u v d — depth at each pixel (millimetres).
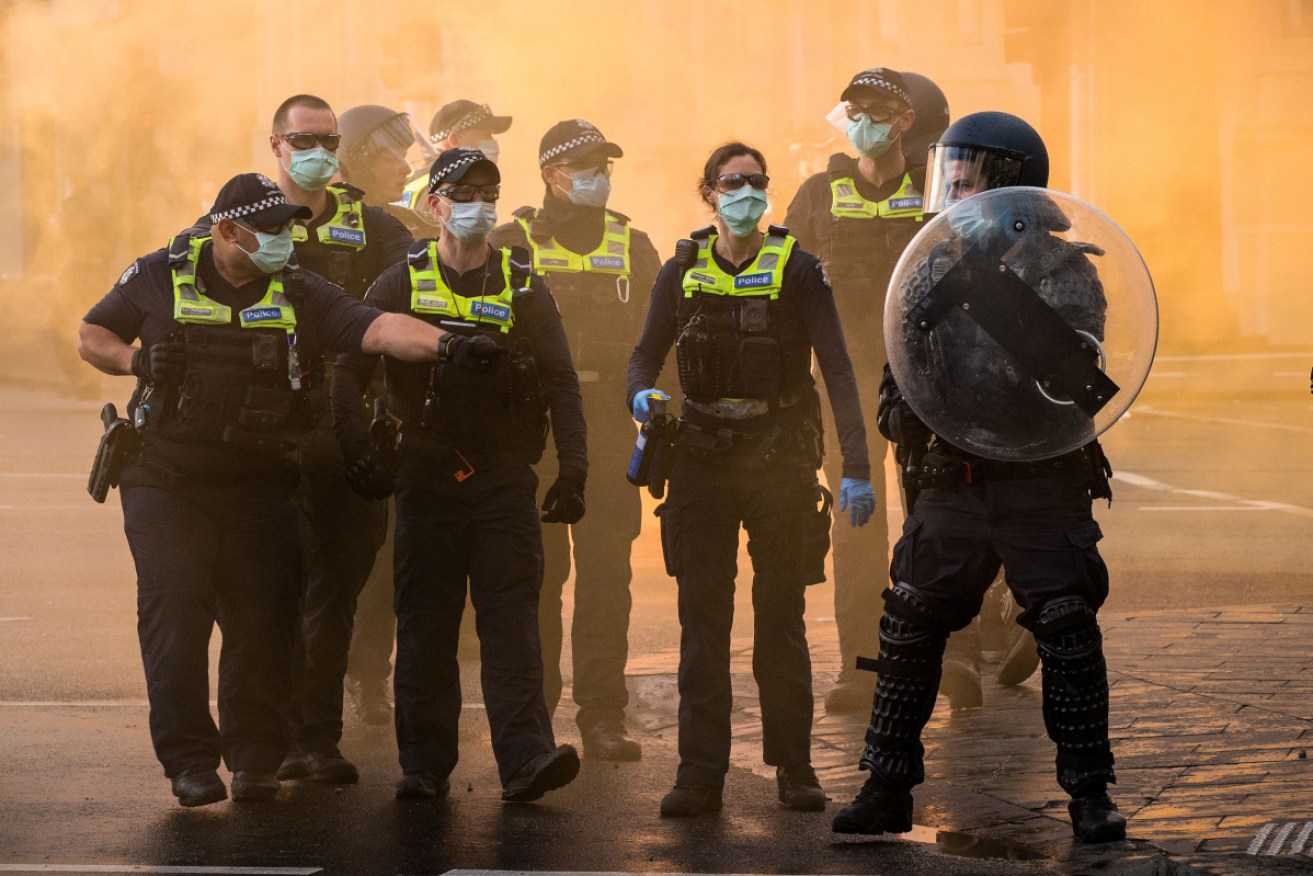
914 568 16359
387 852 15969
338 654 19359
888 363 16359
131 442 17719
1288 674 22500
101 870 15312
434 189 18000
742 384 17672
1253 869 14703
